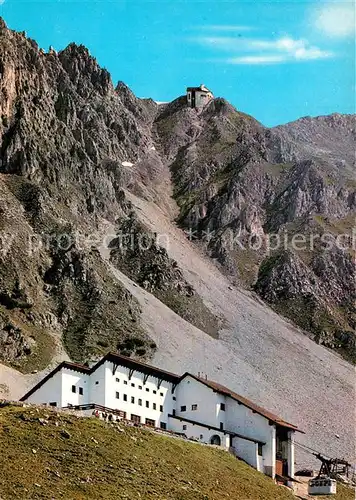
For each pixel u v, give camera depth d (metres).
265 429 155.88
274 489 136.75
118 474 112.56
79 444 117.56
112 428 129.00
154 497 108.88
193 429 156.50
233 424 158.75
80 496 101.69
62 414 128.25
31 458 108.88
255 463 150.75
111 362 152.62
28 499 96.62
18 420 120.31
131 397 154.50
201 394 160.50
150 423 156.00
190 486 118.38
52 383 149.75
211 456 139.62
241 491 127.06
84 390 151.62
